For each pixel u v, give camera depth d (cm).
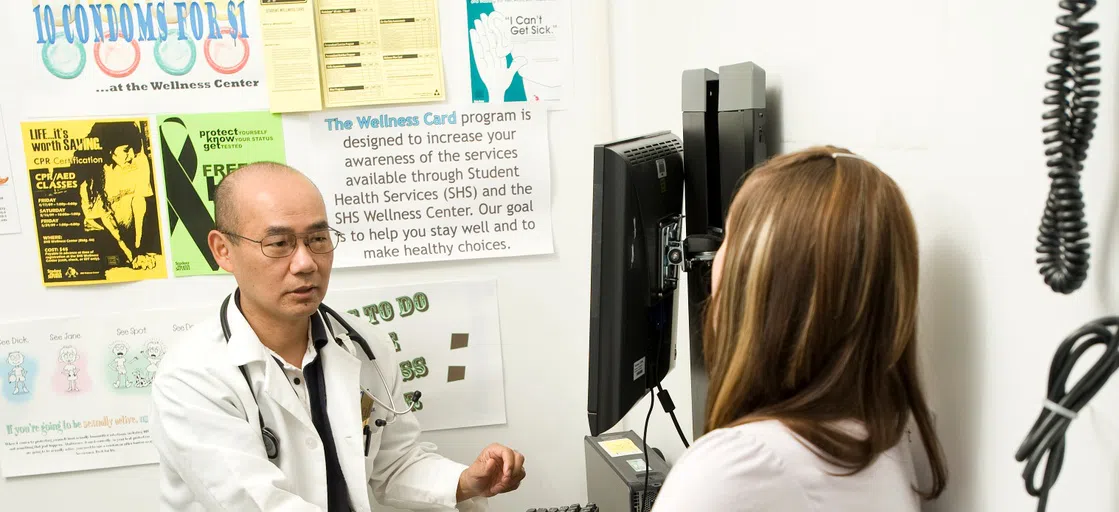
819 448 69
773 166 77
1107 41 60
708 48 143
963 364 81
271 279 137
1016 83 70
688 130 116
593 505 149
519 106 182
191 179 175
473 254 186
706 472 69
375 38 175
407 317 187
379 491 164
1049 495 70
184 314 179
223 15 170
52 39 167
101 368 179
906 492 78
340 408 147
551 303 191
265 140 176
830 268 69
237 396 138
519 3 179
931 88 82
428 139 181
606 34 183
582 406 196
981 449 79
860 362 72
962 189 78
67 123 170
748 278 74
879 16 90
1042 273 63
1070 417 59
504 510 198
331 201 179
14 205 171
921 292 87
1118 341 57
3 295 174
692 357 119
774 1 117
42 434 179
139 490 185
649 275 107
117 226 175
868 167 73
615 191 99
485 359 191
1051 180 65
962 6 76
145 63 170
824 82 103
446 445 193
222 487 130
